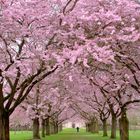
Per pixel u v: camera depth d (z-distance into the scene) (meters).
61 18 13.59
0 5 13.24
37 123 36.50
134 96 21.58
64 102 31.89
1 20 13.23
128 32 14.02
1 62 14.98
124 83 18.64
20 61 13.89
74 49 13.05
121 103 22.98
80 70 16.58
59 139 38.94
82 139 39.34
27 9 13.25
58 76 20.09
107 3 14.12
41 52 14.16
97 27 13.53
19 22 13.87
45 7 13.97
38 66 15.97
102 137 43.19
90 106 42.03
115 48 14.66
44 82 22.84
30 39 14.88
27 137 46.47
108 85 21.67
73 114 57.16
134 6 13.62
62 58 12.92
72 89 25.92
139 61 16.89
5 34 14.02
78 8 14.16
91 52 12.72
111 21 13.05
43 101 27.70
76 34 13.35
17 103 16.36
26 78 15.89
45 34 14.13
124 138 24.42
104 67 17.77
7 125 16.20
